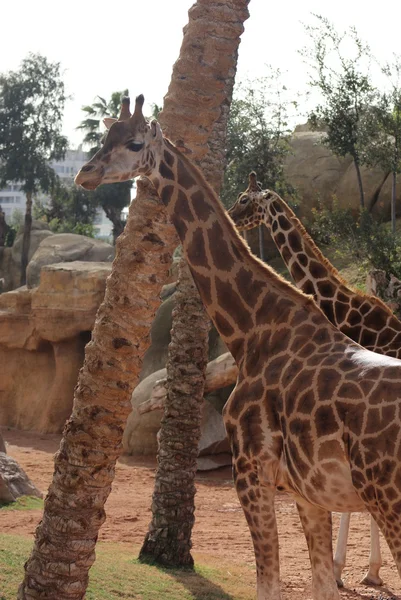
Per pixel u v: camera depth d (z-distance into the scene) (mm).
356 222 26500
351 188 28906
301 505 5602
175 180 5668
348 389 4754
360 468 4559
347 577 8859
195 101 5926
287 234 8391
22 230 41469
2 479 12125
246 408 5305
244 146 28047
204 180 5770
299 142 30688
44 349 26562
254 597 7758
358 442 4574
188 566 8797
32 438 24125
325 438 4754
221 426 19250
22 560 7203
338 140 26266
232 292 5711
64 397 25344
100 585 7031
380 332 7477
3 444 14320
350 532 11641
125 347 5410
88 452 5430
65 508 5461
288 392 5062
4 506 11797
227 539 11266
